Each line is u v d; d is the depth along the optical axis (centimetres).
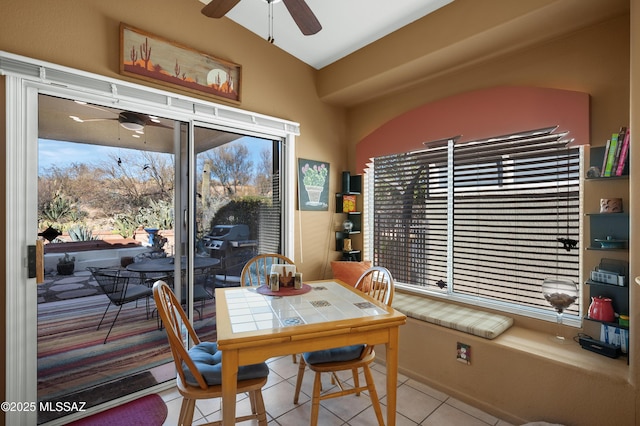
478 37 225
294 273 226
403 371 262
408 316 260
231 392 144
